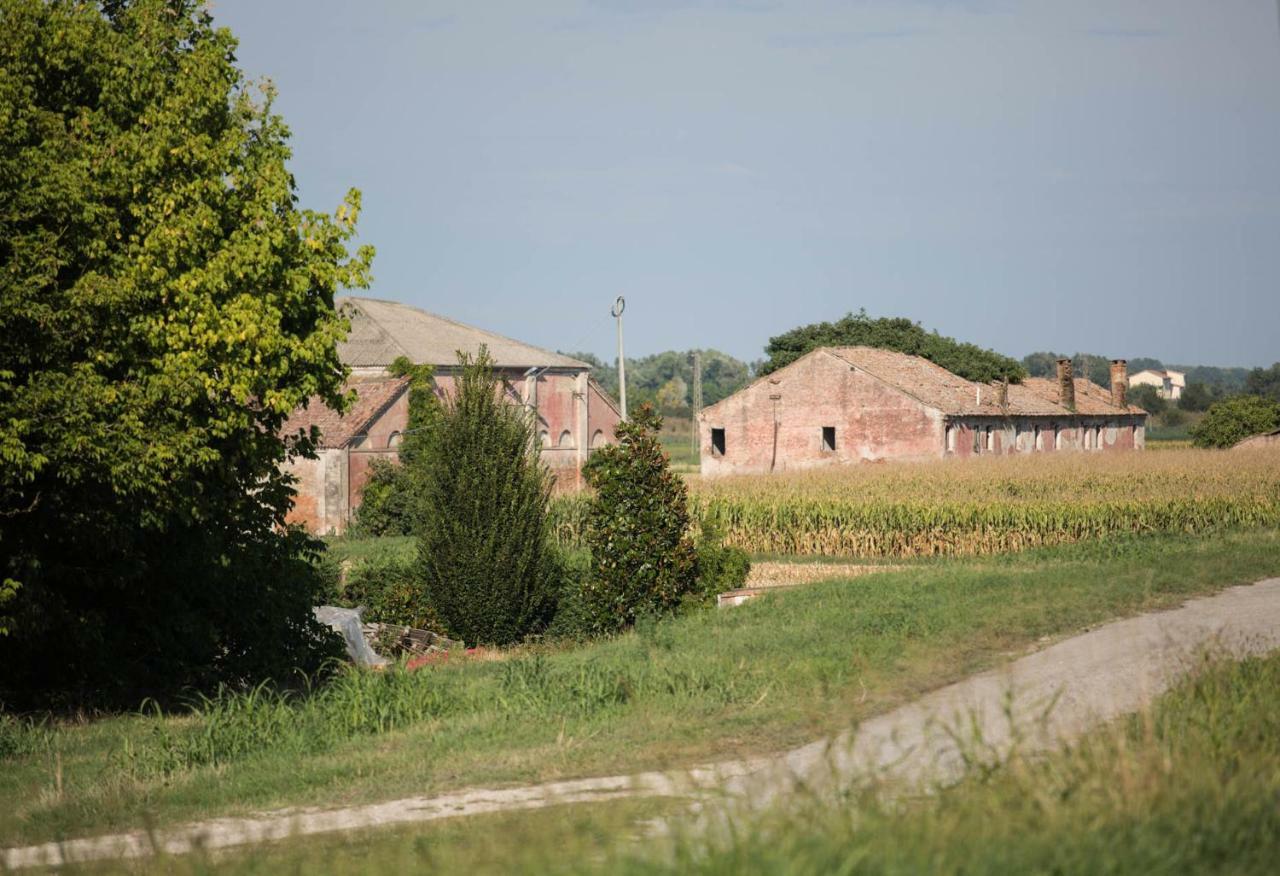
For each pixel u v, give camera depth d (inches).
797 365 7682.1
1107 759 845.8
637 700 1592.0
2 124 1936.5
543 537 3636.8
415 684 1748.3
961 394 7716.5
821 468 6914.4
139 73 2145.7
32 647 2116.1
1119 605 2064.5
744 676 1680.6
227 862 965.8
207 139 2167.8
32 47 2057.1
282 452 2455.7
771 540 5039.4
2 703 1990.7
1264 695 1143.6
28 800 1311.5
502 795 1170.6
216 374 2187.5
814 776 941.8
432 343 7824.8
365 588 3791.8
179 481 2037.4
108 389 1911.9
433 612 3582.7
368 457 6240.2
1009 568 3051.2
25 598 1987.0
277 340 2228.1
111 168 2038.6
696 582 3631.9
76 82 2137.1
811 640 1961.1
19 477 1856.5
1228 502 4512.8
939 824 713.0
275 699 2009.1
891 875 619.5
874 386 7381.9
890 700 1444.4
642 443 3567.9
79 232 1971.0
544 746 1374.3
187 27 2336.4
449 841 976.3
